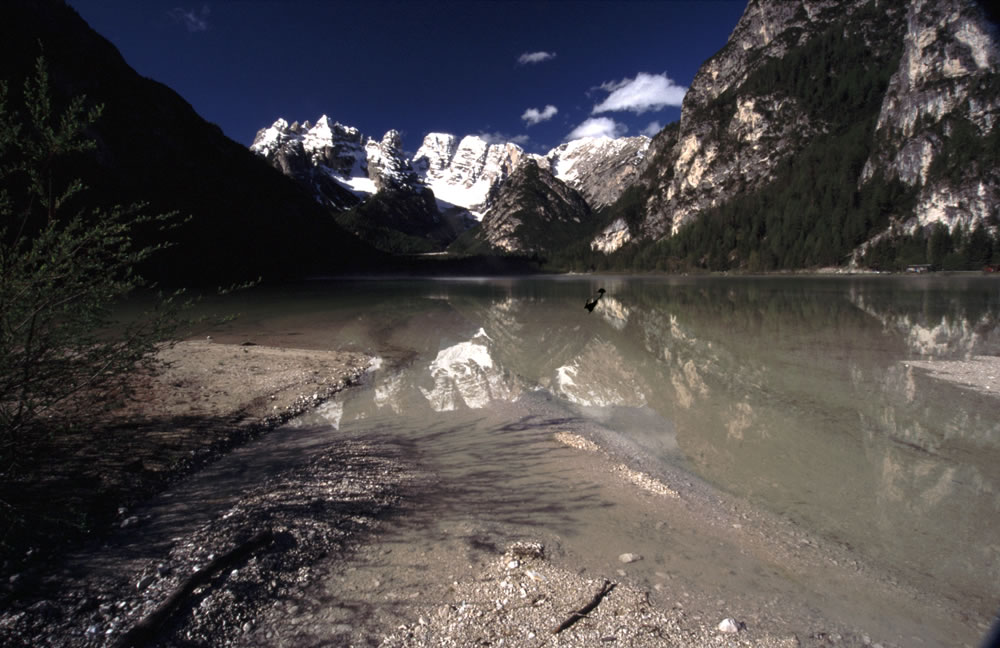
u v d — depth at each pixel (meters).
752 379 11.66
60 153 4.28
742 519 5.29
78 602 3.57
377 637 3.37
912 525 5.15
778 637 3.46
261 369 11.42
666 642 3.37
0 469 4.87
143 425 7.21
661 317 24.94
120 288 4.71
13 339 4.10
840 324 20.92
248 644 3.29
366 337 18.03
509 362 13.83
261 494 5.48
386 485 5.93
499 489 5.99
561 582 4.05
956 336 17.25
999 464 6.72
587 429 8.31
